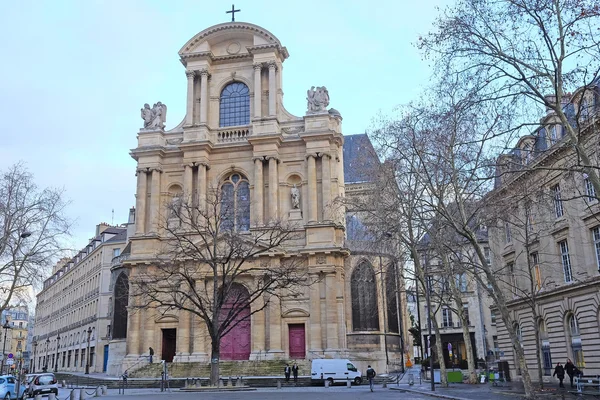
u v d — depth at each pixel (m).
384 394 30.14
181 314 47.97
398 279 44.53
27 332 131.75
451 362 63.78
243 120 53.91
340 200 41.47
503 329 44.19
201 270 48.09
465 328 38.03
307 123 50.97
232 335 48.44
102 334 73.94
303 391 33.53
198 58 54.12
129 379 44.25
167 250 50.00
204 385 38.31
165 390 36.69
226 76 54.59
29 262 39.44
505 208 28.73
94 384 48.41
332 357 44.97
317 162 50.25
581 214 31.97
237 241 41.72
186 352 47.38
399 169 34.50
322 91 51.88
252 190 50.72
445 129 27.95
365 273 49.72
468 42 21.92
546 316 36.69
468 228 26.72
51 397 29.30
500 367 39.97
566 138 27.22
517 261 40.62
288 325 47.62
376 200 36.31
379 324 50.38
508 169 27.36
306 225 48.09
